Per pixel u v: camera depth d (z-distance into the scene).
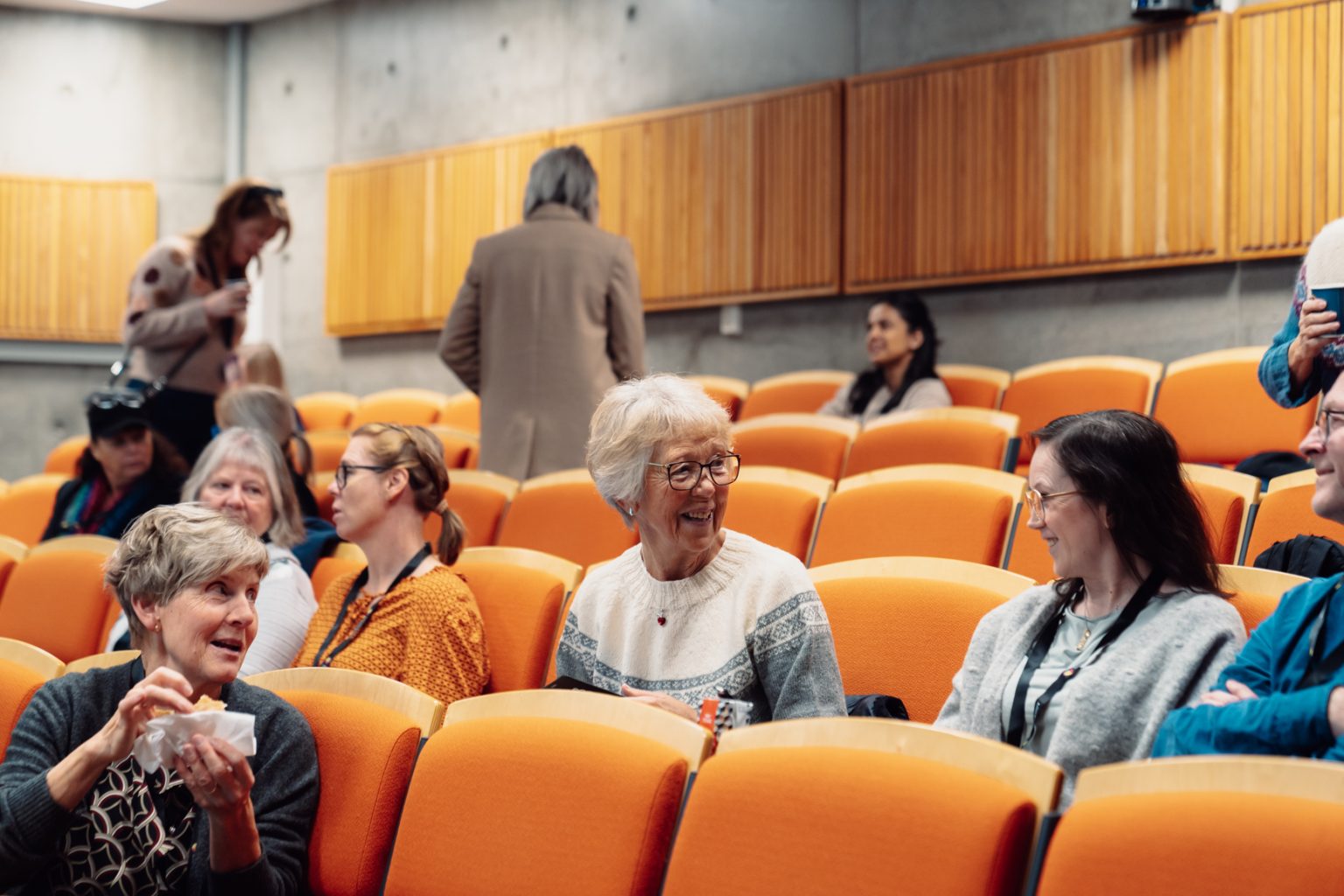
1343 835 1.26
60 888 2.00
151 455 4.14
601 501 3.56
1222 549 2.78
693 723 1.79
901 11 6.00
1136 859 1.36
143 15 8.12
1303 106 5.00
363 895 1.99
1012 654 2.02
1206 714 1.68
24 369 7.94
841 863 1.54
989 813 1.47
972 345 5.79
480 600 2.92
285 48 8.16
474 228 7.27
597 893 1.72
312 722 2.15
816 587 2.58
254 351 5.02
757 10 6.43
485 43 7.38
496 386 4.21
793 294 6.18
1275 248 5.04
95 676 2.14
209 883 1.98
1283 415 4.29
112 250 8.00
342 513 2.87
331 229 7.84
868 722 1.62
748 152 6.33
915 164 5.86
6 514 4.96
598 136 6.82
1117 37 5.37
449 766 1.94
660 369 6.69
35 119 7.97
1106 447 1.93
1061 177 5.49
